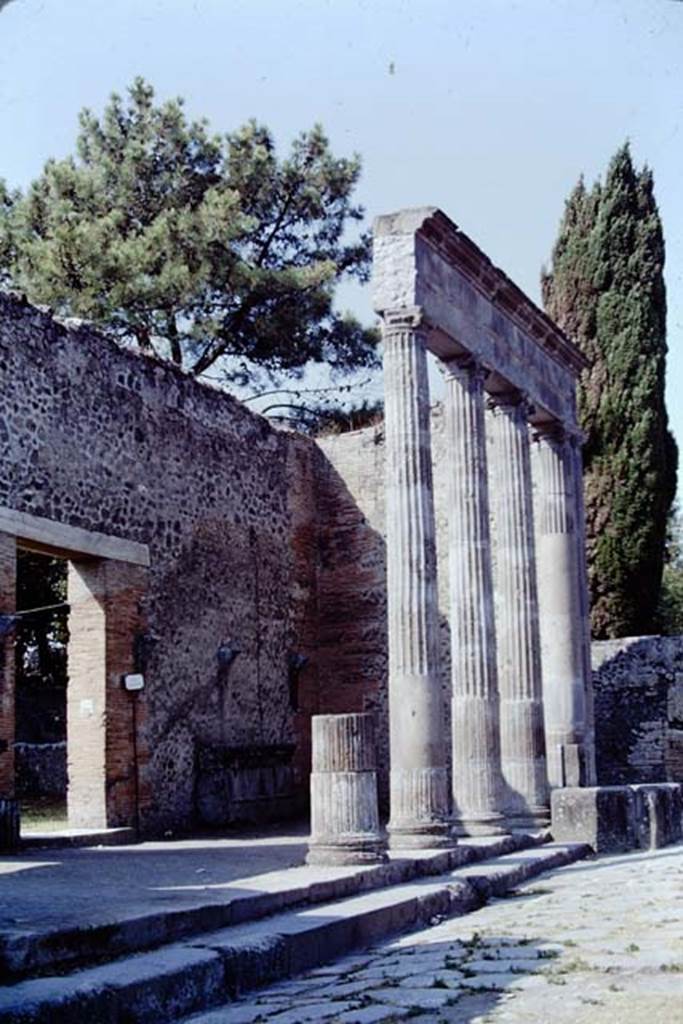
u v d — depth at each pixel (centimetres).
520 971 845
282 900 1050
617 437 2673
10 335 1834
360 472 2725
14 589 1784
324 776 1291
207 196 3300
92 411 2019
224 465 2412
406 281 1669
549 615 2189
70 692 2009
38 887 1162
